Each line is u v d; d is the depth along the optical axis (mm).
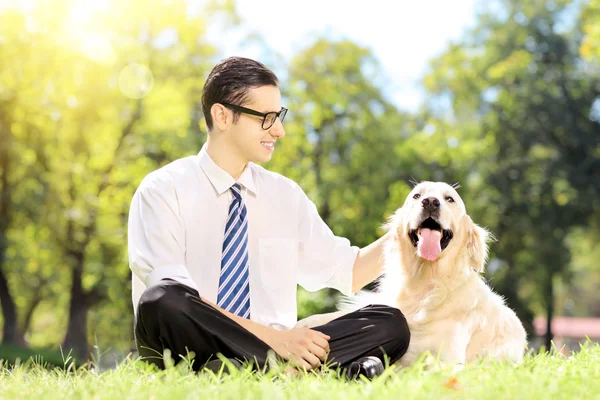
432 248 3762
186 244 3477
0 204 18594
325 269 3926
